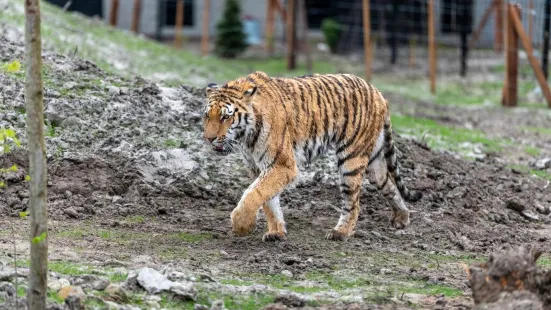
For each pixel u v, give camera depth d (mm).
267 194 13000
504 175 19609
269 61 42906
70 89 17641
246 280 11492
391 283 11859
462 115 28938
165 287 10500
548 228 16266
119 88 18141
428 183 17375
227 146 12820
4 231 12672
